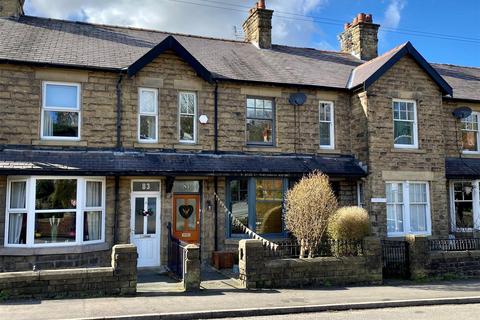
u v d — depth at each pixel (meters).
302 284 12.02
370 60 19.62
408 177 16.84
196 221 15.39
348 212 13.18
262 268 11.70
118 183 14.31
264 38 19.78
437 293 11.29
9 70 13.53
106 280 10.38
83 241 13.51
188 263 11.20
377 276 12.70
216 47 18.59
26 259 12.78
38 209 13.09
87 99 14.24
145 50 16.09
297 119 16.72
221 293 10.88
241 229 15.52
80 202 13.44
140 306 9.34
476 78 22.00
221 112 15.80
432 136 17.50
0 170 12.30
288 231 15.77
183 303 9.70
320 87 16.84
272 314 9.34
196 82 15.55
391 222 16.62
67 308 9.02
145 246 14.58
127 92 14.74
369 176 16.31
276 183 16.11
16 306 9.16
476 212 18.38
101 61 14.52
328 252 13.28
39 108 13.70
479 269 14.16
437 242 15.91
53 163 13.09
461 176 17.77
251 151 15.97
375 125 16.58
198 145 15.34
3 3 16.45
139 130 14.81
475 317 9.06
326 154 16.94
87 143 14.08
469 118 19.41
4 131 13.32
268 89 16.45
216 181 15.44
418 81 17.53
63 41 15.41
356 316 9.16
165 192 14.88
